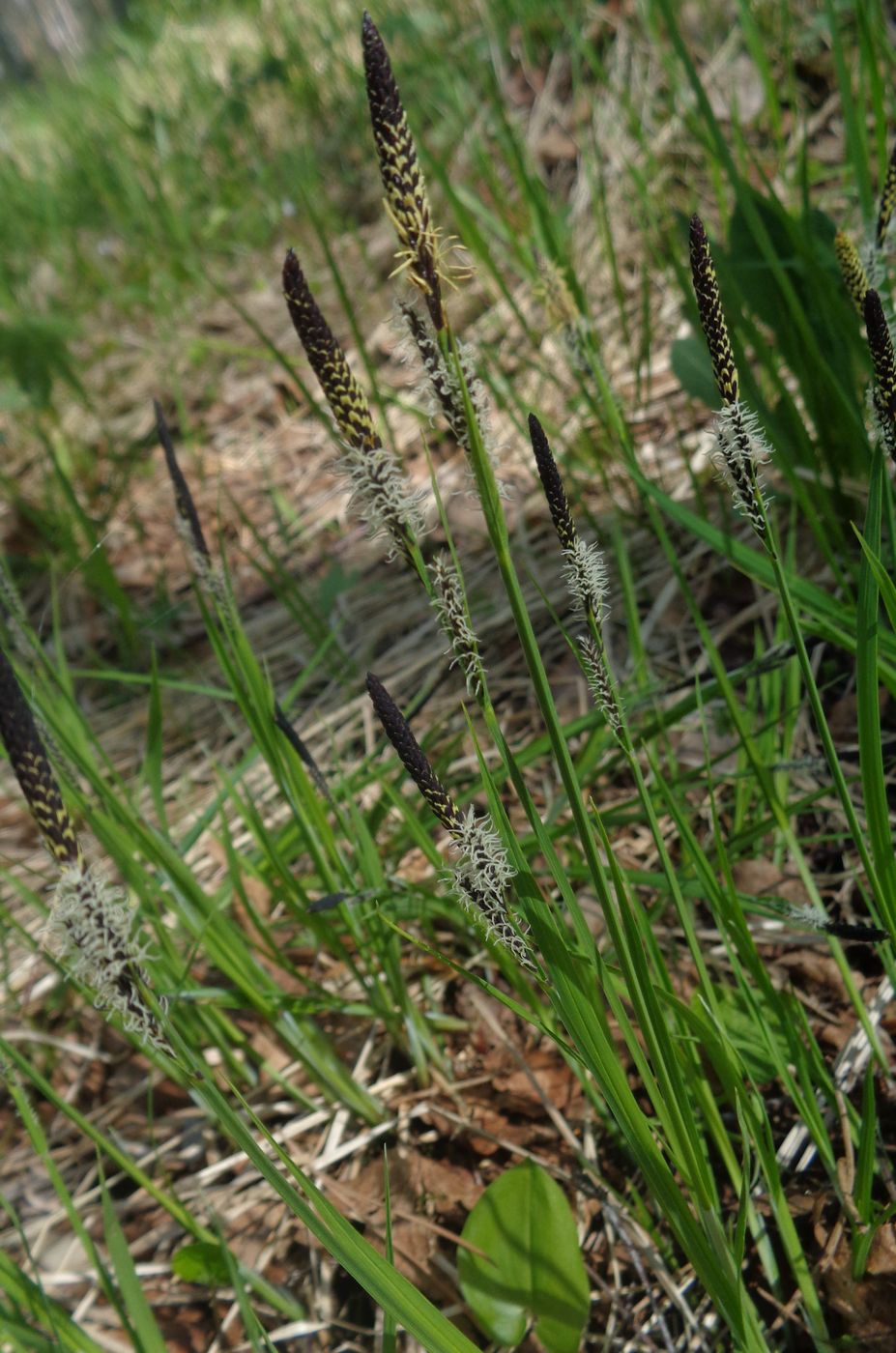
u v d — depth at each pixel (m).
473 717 0.67
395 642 0.77
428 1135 0.47
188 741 0.75
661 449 0.79
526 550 0.75
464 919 0.46
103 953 0.33
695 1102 0.42
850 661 0.58
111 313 1.35
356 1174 0.47
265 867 0.54
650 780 0.57
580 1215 0.44
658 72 1.05
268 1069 0.47
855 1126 0.41
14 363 1.08
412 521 0.33
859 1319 0.39
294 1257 0.45
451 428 0.33
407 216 0.32
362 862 0.46
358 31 1.46
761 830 0.46
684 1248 0.36
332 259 0.50
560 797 0.54
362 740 0.69
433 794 0.34
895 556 0.40
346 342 1.08
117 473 1.05
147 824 0.45
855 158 0.53
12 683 0.32
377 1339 0.43
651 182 0.94
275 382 1.10
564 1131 0.44
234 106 1.54
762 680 0.51
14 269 1.50
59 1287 0.47
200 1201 0.48
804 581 0.46
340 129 1.36
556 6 0.85
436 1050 0.49
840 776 0.36
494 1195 0.41
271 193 1.36
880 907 0.37
